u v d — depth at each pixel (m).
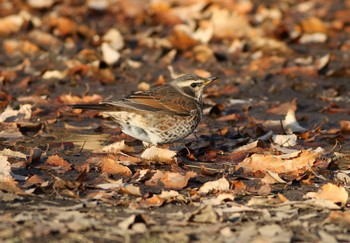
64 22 22.36
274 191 10.26
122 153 11.92
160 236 8.31
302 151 11.25
